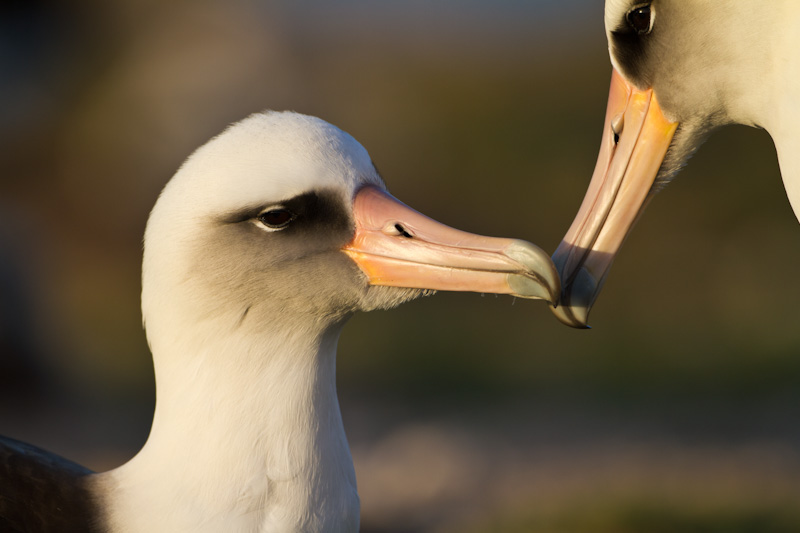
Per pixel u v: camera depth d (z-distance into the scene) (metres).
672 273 16.53
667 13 5.74
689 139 6.02
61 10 23.94
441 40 24.11
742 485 10.37
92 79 22.81
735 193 17.28
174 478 4.88
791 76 5.46
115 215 19.58
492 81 21.67
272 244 4.93
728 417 12.99
